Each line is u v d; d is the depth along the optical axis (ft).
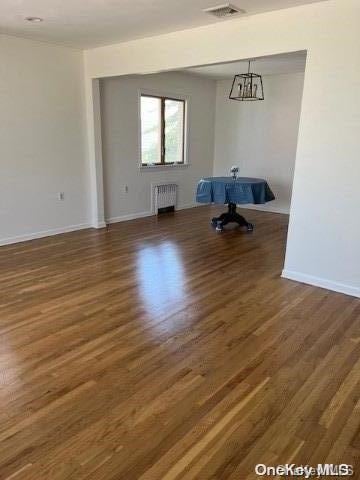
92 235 17.25
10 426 5.90
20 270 12.69
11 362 7.56
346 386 6.97
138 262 13.66
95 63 16.29
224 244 16.08
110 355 7.86
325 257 11.30
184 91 22.20
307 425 6.01
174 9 10.72
